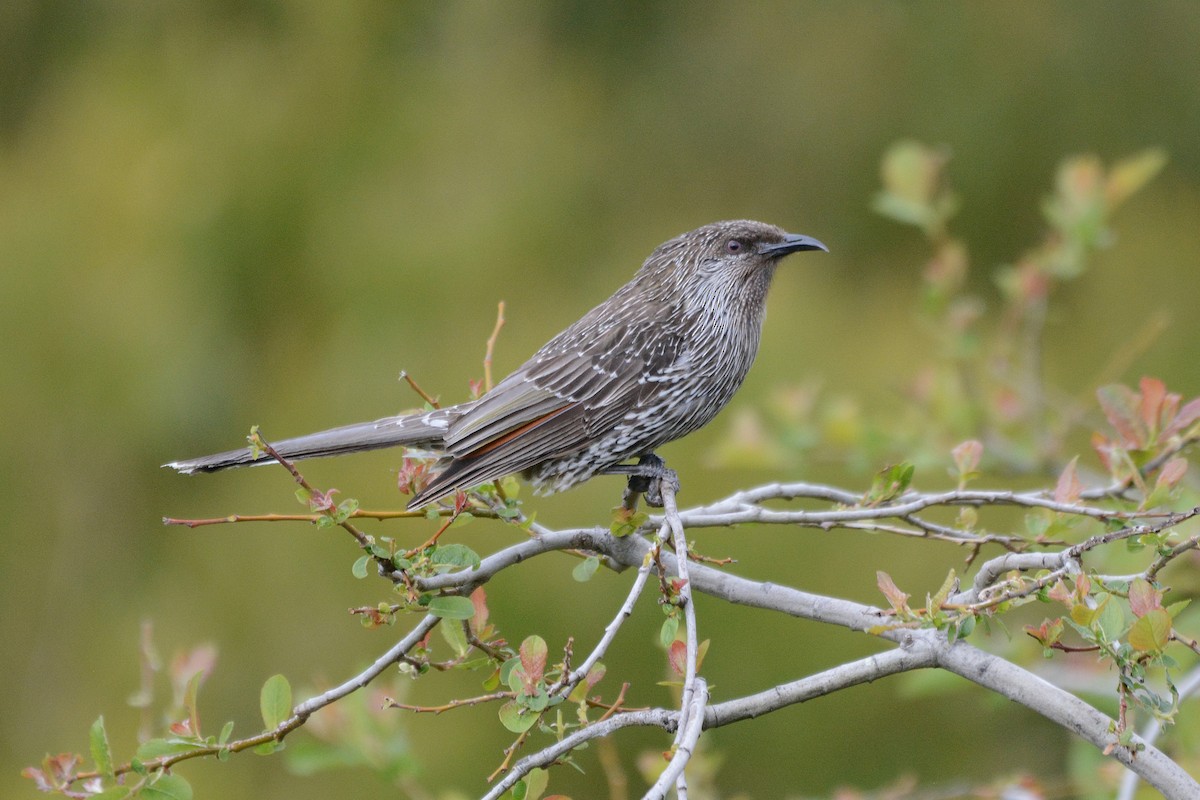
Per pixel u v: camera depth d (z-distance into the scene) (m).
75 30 17.61
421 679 12.61
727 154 16.92
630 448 7.13
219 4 17.03
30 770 4.68
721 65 17.22
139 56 16.83
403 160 16.20
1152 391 5.92
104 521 15.37
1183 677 6.79
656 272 7.41
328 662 13.50
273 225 15.90
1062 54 16.42
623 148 16.97
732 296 7.32
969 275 16.12
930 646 4.80
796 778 12.71
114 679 14.24
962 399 8.45
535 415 6.87
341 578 13.71
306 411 15.02
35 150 16.80
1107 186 8.35
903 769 12.66
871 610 5.14
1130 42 16.42
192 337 15.57
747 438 8.60
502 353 14.98
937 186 8.80
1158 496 5.32
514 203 15.89
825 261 16.11
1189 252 15.57
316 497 4.76
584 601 12.41
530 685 4.46
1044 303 8.49
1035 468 8.27
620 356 7.04
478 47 17.11
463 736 12.36
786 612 5.32
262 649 13.69
